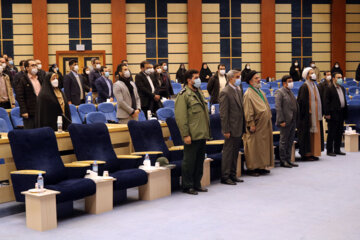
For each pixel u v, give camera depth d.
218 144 6.67
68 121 5.80
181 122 5.41
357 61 18.41
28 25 16.73
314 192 5.54
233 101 6.06
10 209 4.91
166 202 5.16
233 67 17.86
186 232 4.04
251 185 6.01
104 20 17.12
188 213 4.67
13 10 16.66
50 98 5.59
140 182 5.14
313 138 7.85
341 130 8.38
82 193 4.49
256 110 6.64
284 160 7.30
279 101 7.21
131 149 6.18
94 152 5.18
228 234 3.96
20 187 4.41
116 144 6.15
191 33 17.33
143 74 8.36
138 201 5.25
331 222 4.30
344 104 8.40
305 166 7.34
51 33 16.88
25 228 4.24
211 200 5.22
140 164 5.56
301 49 18.16
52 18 16.86
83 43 17.06
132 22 17.34
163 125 6.88
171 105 9.01
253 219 4.42
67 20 16.94
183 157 5.69
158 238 3.89
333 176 6.48
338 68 16.88
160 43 17.50
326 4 18.17
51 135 4.81
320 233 3.97
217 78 9.34
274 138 7.81
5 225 4.34
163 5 17.45
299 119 7.47
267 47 17.75
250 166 6.66
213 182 6.29
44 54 16.64
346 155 8.40
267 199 5.22
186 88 5.51
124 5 17.02
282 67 18.12
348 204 4.96
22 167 4.54
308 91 7.77
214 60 17.80
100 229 4.17
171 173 5.61
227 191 5.68
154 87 9.05
